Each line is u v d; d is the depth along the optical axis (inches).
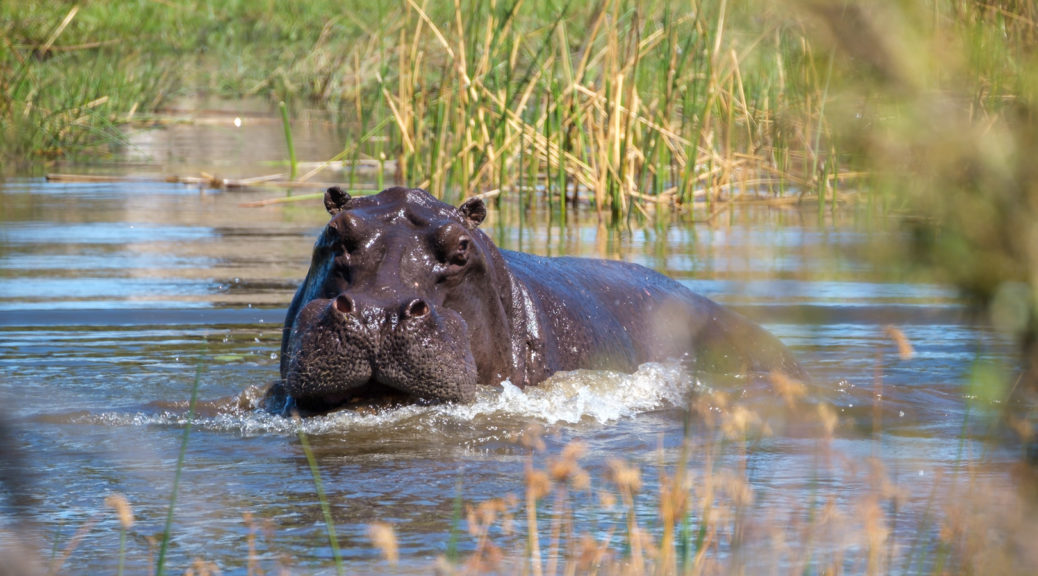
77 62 3417.8
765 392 1011.9
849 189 1975.9
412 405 879.7
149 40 4126.5
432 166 2078.0
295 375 842.8
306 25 4315.9
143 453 791.7
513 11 2092.8
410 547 593.6
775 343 1196.5
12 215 2011.6
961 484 682.8
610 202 2066.9
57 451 799.1
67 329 1277.1
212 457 784.9
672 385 1018.7
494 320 952.9
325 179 2391.7
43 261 1637.6
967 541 530.6
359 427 858.8
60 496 689.0
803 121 466.9
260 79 4001.0
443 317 872.9
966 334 1286.9
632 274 1225.4
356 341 830.5
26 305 1373.0
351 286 882.8
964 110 367.2
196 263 1630.2
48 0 3472.0
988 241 358.3
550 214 1819.6
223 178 2426.2
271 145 2923.2
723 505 649.6
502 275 986.7
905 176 363.6
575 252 1642.5
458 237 900.6
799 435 852.0
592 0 2672.2
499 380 958.4
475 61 2161.7
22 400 968.9
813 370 1134.4
